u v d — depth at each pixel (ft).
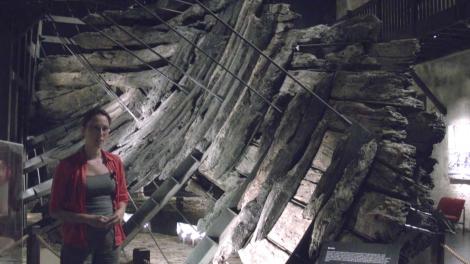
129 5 43.55
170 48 40.88
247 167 20.74
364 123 15.90
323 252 12.28
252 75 23.36
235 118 22.59
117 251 11.38
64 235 11.00
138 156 31.27
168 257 26.40
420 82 39.22
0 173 12.89
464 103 36.63
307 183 16.48
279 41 23.59
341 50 19.69
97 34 43.68
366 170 14.66
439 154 39.78
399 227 13.50
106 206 11.09
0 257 13.04
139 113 40.32
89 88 43.19
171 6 43.06
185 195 38.06
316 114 17.92
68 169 10.85
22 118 39.47
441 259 15.15
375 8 39.75
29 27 33.91
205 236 18.74
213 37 34.27
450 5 33.86
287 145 18.06
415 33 34.88
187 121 30.37
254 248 16.26
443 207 24.21
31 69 42.52
